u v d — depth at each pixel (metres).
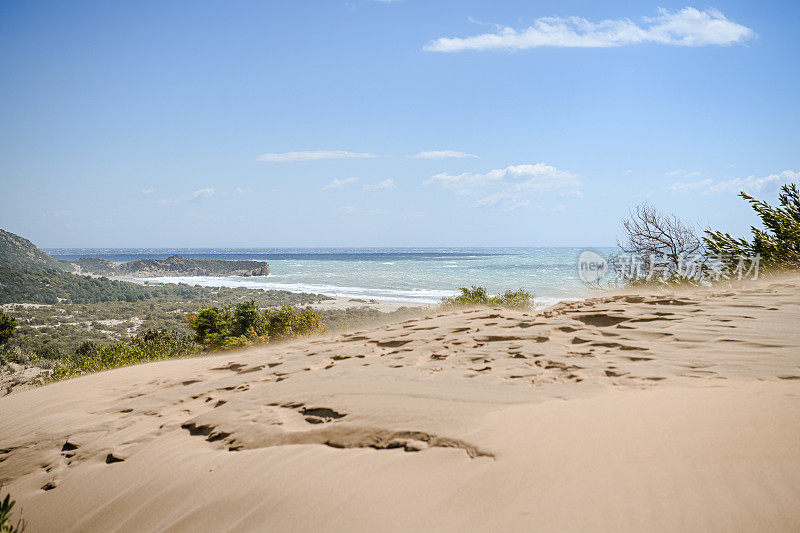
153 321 40.78
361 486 2.39
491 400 3.21
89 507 3.01
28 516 3.06
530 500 1.97
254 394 4.24
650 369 3.57
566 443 2.40
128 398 5.20
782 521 1.62
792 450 2.03
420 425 2.94
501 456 2.38
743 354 3.69
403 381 3.91
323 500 2.34
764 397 2.69
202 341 18.09
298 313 18.48
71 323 40.31
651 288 10.52
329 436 3.08
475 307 7.80
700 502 1.78
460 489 2.18
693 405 2.70
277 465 2.86
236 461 3.06
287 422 3.46
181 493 2.85
